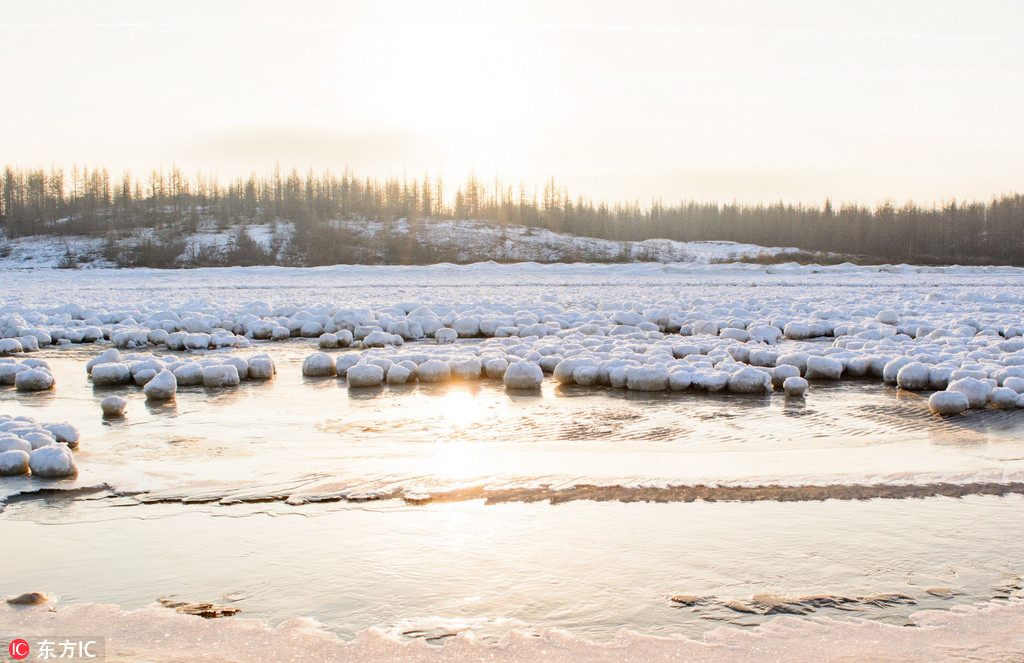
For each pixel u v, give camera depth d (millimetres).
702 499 6699
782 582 5145
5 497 6742
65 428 8391
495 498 6734
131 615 4719
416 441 8758
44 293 33594
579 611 4777
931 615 4695
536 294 32500
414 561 5488
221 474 7387
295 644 4391
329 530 6055
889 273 55219
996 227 78875
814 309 23031
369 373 12250
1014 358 12836
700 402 11008
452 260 67188
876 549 5660
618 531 5996
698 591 5020
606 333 17922
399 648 4352
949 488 6961
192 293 33125
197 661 4215
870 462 7828
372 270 56656
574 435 9047
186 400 11219
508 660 4227
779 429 9336
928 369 11859
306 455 8125
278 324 19203
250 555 5609
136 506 6574
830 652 4281
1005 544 5754
